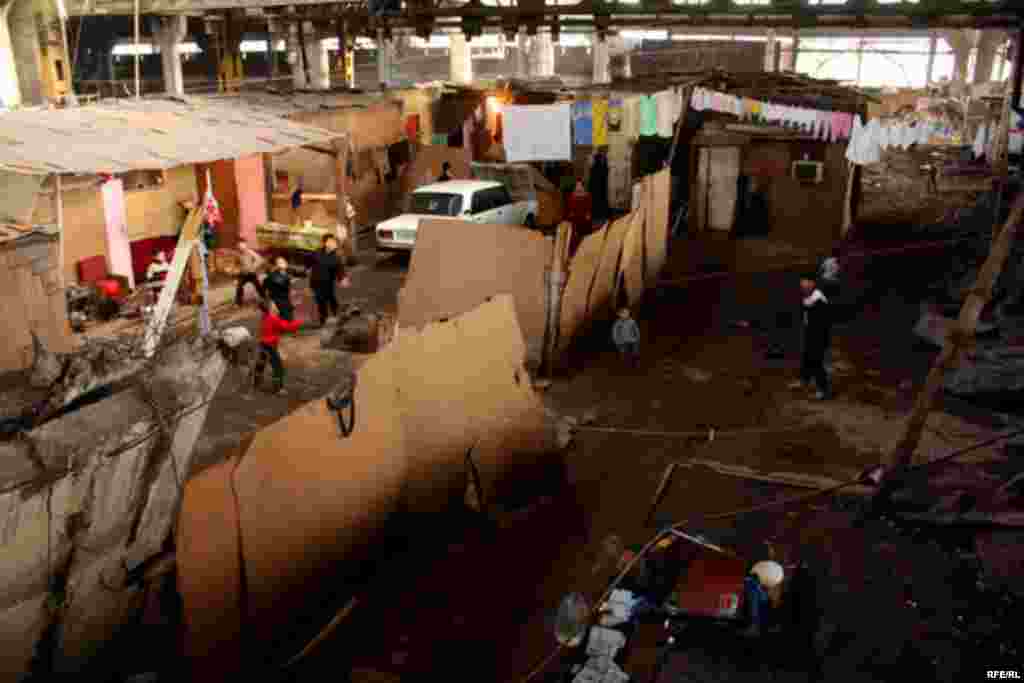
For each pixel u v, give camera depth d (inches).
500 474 347.9
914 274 693.9
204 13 899.4
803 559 308.8
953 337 317.7
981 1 451.2
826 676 251.3
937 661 255.4
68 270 598.9
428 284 505.4
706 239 834.8
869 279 685.9
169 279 426.9
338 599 284.8
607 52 1514.5
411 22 498.0
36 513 196.1
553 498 358.3
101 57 1678.2
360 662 261.0
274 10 834.2
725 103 686.5
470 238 493.4
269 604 248.4
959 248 740.7
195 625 223.8
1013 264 569.9
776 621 262.2
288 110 778.8
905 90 1712.6
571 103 631.2
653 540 307.3
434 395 312.8
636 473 379.6
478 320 337.7
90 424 210.5
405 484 305.7
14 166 476.7
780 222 840.3
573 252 523.2
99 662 235.8
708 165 848.3
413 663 261.1
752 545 318.3
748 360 518.3
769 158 825.5
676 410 445.4
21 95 869.2
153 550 239.5
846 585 293.7
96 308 576.4
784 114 680.4
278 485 242.2
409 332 302.8
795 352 530.0
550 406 450.3
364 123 879.1
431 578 303.7
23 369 463.8
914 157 1417.3
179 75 1200.8
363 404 276.7
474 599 292.7
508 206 775.1
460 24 494.9
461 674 256.8
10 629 201.6
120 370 230.1
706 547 298.8
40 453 197.8
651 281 660.7
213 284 673.6
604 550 318.3
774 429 420.2
